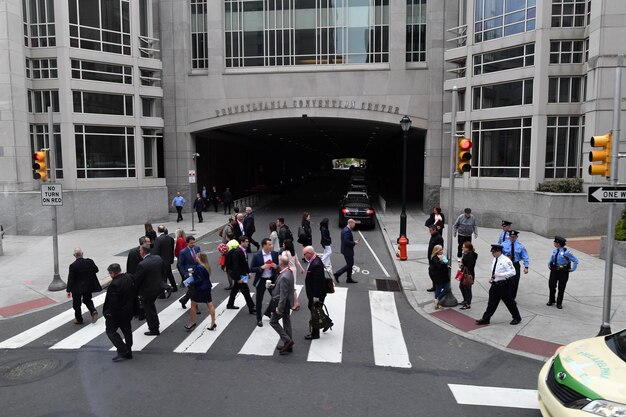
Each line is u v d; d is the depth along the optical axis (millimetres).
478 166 24703
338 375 7504
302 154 88875
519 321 9953
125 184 26141
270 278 9930
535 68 21734
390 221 26578
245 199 33469
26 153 23125
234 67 30172
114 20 25672
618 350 5836
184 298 10992
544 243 18797
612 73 19453
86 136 24875
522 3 22375
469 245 10969
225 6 30000
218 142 40719
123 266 15859
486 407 6488
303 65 29562
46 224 22281
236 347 8680
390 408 6445
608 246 8289
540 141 21812
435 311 10930
